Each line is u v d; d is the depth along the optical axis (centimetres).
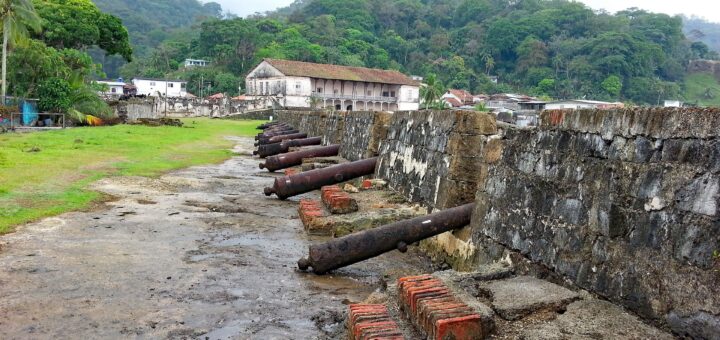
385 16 14488
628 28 11625
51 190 1256
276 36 11612
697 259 407
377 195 1166
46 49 3806
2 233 891
